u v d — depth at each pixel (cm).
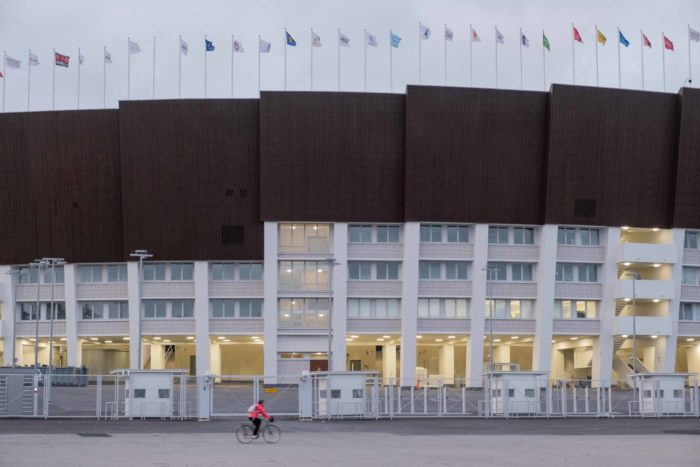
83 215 10069
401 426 5172
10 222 10181
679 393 6384
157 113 9775
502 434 4616
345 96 9719
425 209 9850
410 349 9869
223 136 9825
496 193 9919
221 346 11738
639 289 10106
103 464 2958
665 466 3033
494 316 10156
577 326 10200
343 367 9856
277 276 9900
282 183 9788
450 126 9750
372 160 9825
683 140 10031
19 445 3719
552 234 10000
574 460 3241
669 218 10238
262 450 3550
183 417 5538
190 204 9900
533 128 9894
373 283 10044
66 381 8819
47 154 9988
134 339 10075
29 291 10488
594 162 9944
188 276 10150
